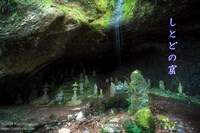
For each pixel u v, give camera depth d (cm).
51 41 786
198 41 960
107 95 965
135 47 1162
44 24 699
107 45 1110
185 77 996
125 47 1155
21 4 689
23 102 930
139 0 852
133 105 646
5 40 679
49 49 811
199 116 652
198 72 952
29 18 693
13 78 795
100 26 1006
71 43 945
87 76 1157
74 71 1205
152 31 979
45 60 845
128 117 619
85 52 1105
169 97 912
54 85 1070
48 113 751
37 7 704
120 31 1008
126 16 943
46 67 979
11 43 691
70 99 943
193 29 924
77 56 1130
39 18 697
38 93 985
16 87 874
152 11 835
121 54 1244
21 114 739
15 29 683
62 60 1084
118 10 1003
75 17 827
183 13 810
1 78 740
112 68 1352
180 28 934
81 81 1105
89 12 1054
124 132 540
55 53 849
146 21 895
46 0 755
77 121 660
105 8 1122
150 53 1172
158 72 1120
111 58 1293
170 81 1052
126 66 1271
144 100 641
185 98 891
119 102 754
